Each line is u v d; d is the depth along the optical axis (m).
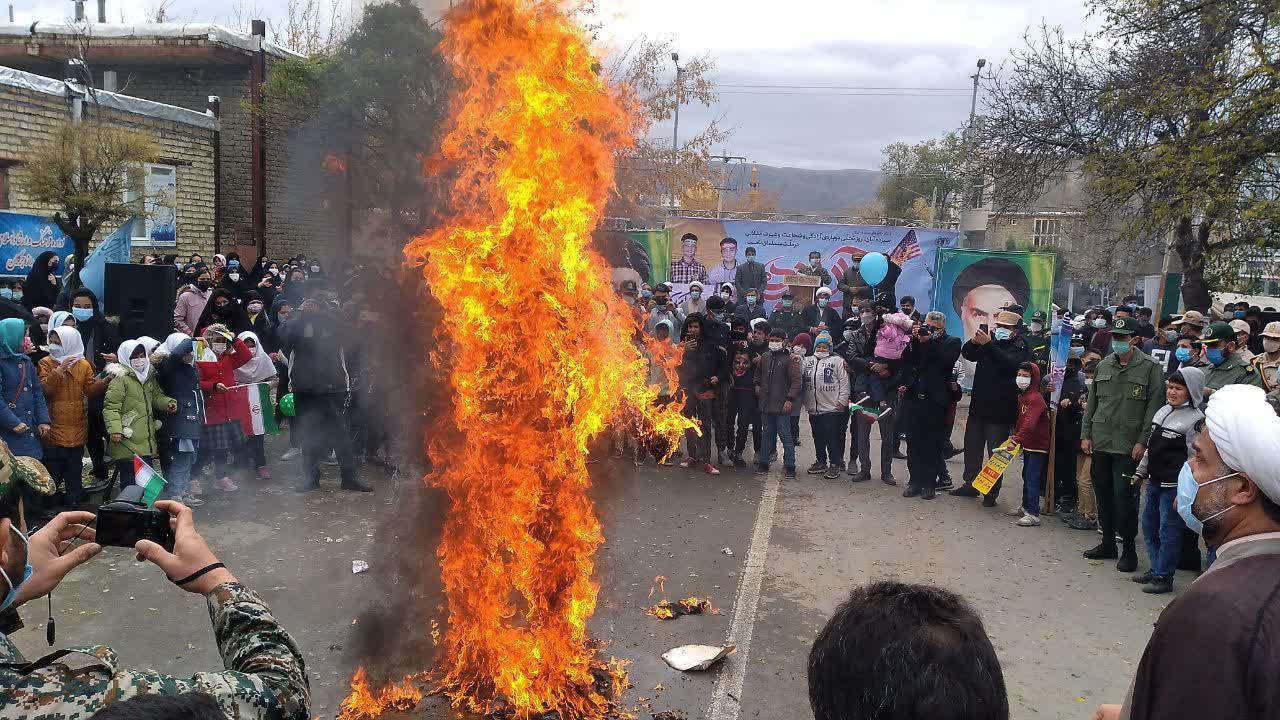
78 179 13.08
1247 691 1.74
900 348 10.21
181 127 18.42
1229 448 2.02
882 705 1.45
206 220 19.28
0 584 1.69
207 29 19.41
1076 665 5.45
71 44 19.73
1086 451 7.82
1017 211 23.62
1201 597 1.86
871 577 6.99
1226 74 15.97
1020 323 9.74
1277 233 16.47
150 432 7.80
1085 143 20.83
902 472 11.02
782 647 5.59
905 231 19.83
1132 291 34.81
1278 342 8.70
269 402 9.45
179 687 1.49
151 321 9.55
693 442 10.71
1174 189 17.00
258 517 7.91
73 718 1.37
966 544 7.99
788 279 19.67
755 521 8.49
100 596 5.93
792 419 10.77
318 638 5.32
